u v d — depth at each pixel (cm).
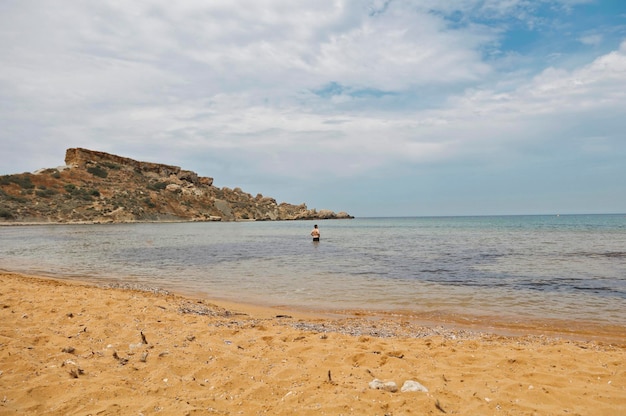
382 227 8594
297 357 593
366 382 492
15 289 1127
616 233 5084
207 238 4750
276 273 1791
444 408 418
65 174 12356
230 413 393
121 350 591
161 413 379
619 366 575
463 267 1952
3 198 9538
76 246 3384
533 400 445
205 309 1022
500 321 968
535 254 2534
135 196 12781
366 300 1218
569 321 966
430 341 728
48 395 413
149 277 1686
